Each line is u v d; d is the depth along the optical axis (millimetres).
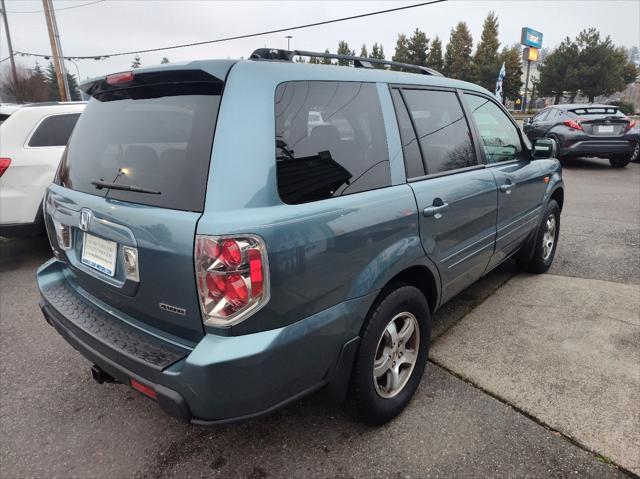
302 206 1821
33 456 2289
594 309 3686
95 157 2229
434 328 3445
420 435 2354
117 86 2244
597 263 4742
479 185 2973
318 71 2102
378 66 2844
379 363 2344
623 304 3758
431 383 2771
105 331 2029
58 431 2463
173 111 1914
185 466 2203
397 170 2344
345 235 1954
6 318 3820
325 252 1868
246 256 1629
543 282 4277
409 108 2545
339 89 2150
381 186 2232
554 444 2264
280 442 2334
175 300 1769
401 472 2127
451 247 2748
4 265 5176
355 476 2113
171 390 1730
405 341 2490
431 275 2625
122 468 2201
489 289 4148
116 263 1993
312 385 1964
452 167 2818
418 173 2498
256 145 1737
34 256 5496
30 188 4836
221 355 1642
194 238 1647
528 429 2369
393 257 2217
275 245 1684
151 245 1777
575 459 2170
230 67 1823
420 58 61781
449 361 2994
